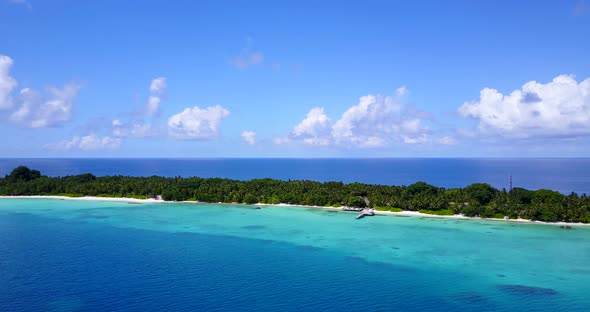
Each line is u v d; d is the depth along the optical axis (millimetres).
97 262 76188
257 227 110500
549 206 118188
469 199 130250
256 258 79375
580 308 56375
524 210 122812
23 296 59156
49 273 69562
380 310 55375
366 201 146750
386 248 87438
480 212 123188
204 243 91438
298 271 71312
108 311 54188
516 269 73125
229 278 67500
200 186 165375
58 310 54312
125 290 61750
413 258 79750
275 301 58094
